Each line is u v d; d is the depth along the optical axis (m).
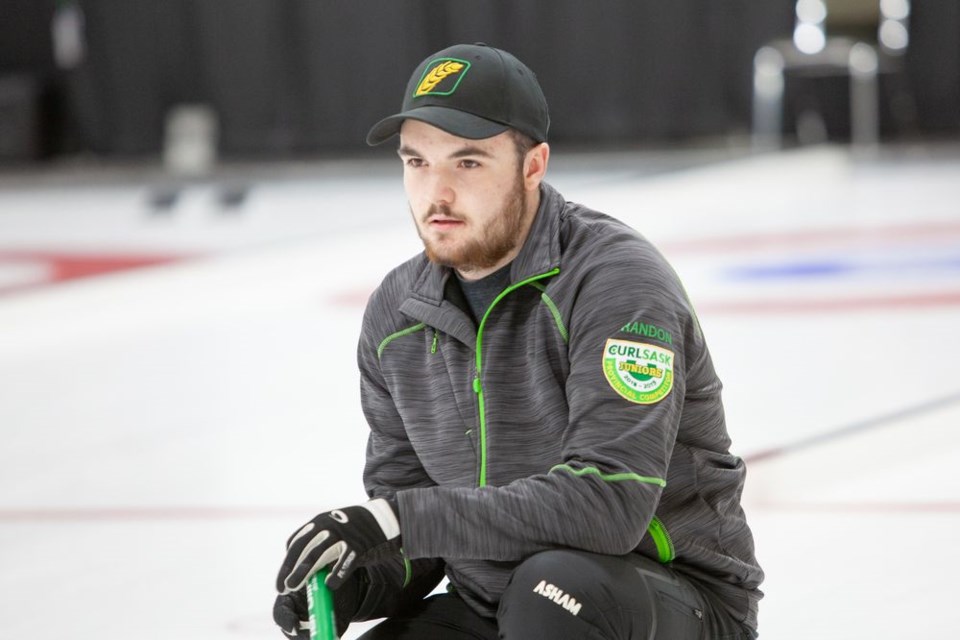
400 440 4.75
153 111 25.92
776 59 23.42
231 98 25.64
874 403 9.81
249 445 9.62
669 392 4.03
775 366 11.12
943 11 23.62
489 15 24.56
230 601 6.71
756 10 23.77
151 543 7.65
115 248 18.64
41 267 17.30
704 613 4.26
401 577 4.62
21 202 23.30
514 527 3.89
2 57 26.25
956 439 8.87
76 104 26.05
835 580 6.57
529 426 4.27
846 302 13.43
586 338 4.09
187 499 8.44
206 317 14.38
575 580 3.85
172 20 25.52
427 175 4.10
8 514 8.33
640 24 24.25
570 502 3.87
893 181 21.64
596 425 3.98
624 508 3.88
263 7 25.22
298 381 11.45
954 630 5.91
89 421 10.56
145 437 9.99
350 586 4.50
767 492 8.04
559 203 4.40
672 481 4.29
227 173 24.16
